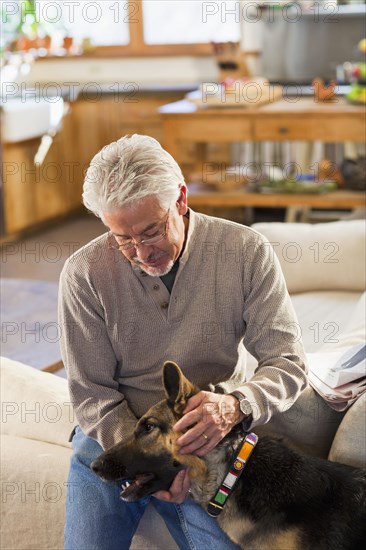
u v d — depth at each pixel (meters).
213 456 1.72
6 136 5.68
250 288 1.86
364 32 5.82
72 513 1.85
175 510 1.87
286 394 1.80
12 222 5.89
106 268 1.86
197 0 6.43
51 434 2.13
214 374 1.91
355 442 1.77
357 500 1.66
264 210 6.22
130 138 1.77
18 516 2.04
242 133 4.82
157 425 1.69
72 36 6.83
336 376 1.88
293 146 5.85
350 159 4.85
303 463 1.73
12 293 4.54
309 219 5.84
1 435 2.19
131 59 6.69
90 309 1.88
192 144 5.93
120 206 1.69
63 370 3.32
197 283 1.85
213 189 4.90
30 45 6.83
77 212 6.57
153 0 6.52
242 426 1.74
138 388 1.92
